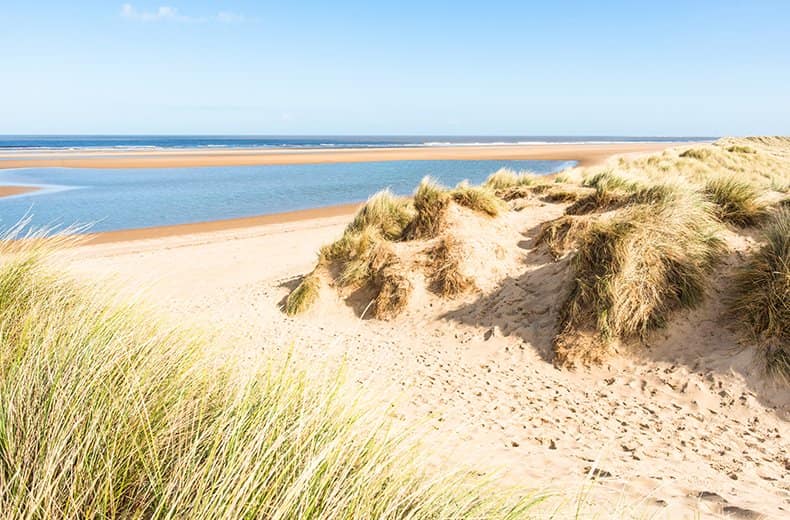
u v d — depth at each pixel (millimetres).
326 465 1946
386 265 9383
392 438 2428
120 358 2436
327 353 2885
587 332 6473
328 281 9805
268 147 105125
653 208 7320
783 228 6352
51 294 3432
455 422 4871
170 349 2857
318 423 2166
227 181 38406
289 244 16250
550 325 7031
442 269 8961
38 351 2344
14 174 41688
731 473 4129
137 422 1951
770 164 27688
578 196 11336
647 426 4992
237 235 18484
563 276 7680
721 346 5805
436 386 6047
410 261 9289
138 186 34594
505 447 4465
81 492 1583
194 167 50281
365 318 8992
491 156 68688
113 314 3164
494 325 7531
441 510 2105
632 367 6000
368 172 46156
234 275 12539
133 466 1769
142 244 16922
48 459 1604
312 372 2760
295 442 1954
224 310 9344
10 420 1771
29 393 1966
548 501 2900
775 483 3967
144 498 1664
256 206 26188
